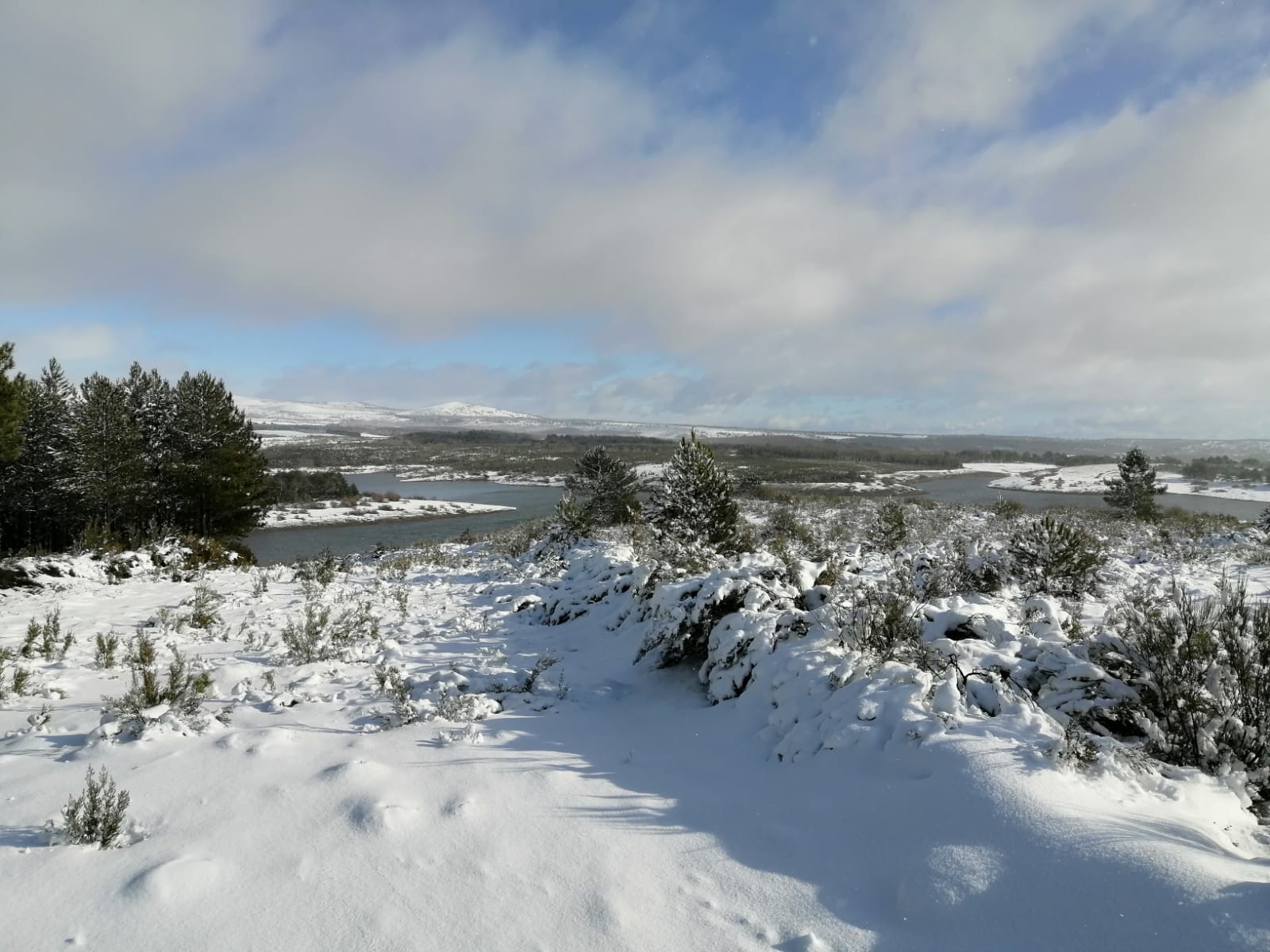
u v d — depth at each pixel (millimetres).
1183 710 3723
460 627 8492
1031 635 5086
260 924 2518
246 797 3514
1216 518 21375
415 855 2990
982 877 2605
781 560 7047
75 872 2809
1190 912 2213
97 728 4430
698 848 3139
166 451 25422
